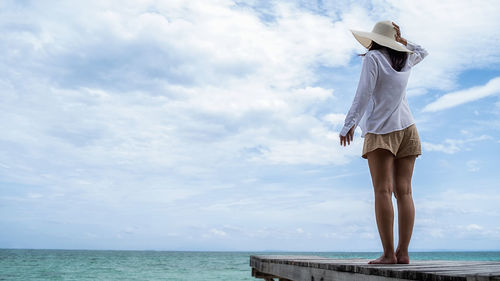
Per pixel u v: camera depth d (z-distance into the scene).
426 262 3.11
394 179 2.91
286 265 3.67
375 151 2.79
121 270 39.38
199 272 36.88
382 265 2.50
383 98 2.78
